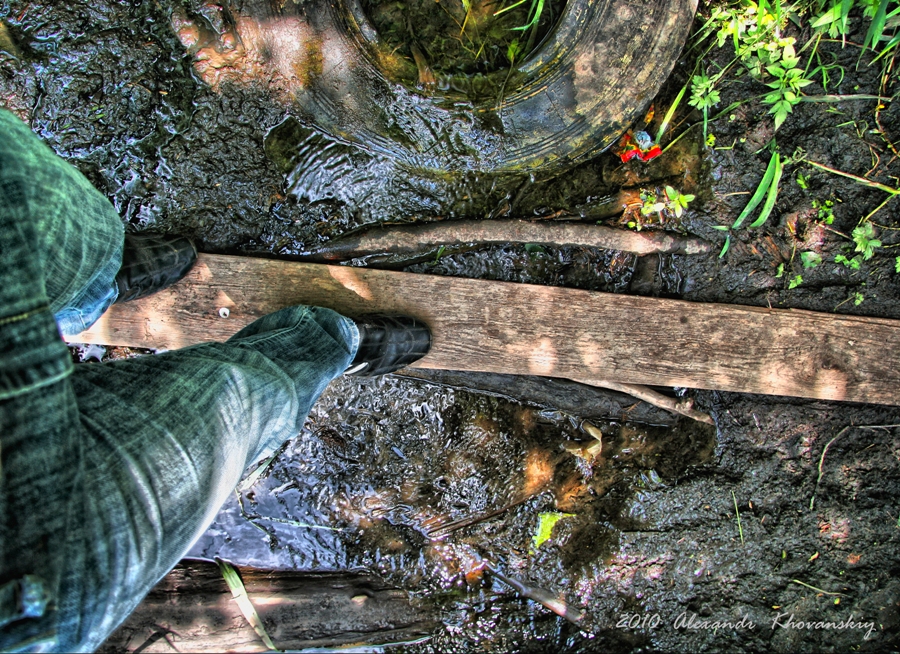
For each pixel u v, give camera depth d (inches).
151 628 105.7
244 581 108.5
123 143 97.1
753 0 96.0
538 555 109.7
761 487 108.1
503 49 95.7
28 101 95.7
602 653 109.3
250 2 91.4
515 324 96.3
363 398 106.3
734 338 97.8
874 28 89.3
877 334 98.5
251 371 59.4
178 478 45.5
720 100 100.5
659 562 108.3
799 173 101.5
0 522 32.0
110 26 95.3
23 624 31.7
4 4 94.4
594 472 109.6
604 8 89.7
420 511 109.5
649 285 101.7
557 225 98.5
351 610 109.4
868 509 106.8
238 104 97.2
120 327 92.7
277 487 109.0
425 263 101.7
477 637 110.7
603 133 96.0
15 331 33.0
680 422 108.3
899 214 100.9
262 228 99.3
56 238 49.0
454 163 98.0
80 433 36.8
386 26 95.5
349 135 97.7
